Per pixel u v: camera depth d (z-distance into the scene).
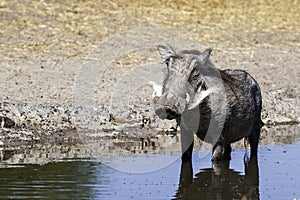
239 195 30.05
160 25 74.50
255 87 36.59
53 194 29.06
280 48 69.75
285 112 50.62
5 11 74.88
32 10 75.94
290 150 39.78
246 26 77.81
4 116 42.38
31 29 69.69
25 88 51.03
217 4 85.19
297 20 81.81
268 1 88.62
